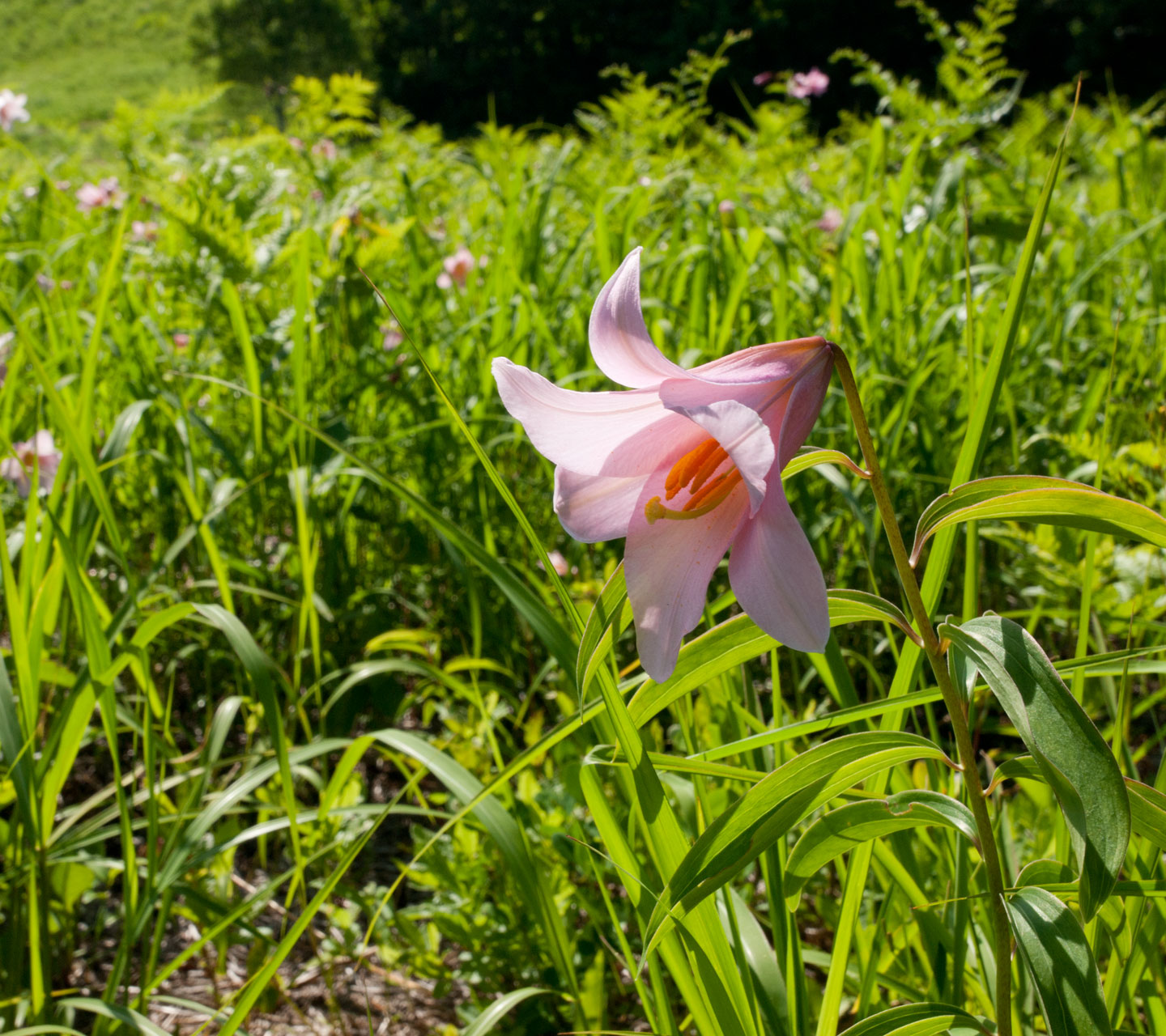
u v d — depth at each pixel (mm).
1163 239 4273
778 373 931
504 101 32750
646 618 917
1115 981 1213
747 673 1617
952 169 3924
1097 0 24531
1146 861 1180
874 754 1011
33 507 1826
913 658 1246
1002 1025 1047
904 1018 1044
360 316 3307
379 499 3158
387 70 33469
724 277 3699
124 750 2637
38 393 2719
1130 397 2957
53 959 1960
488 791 1215
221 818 2291
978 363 2752
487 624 2688
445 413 3100
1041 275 3809
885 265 3441
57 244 4402
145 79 38562
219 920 1869
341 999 2006
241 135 7613
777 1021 1315
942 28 5332
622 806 1828
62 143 7660
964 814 1018
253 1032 1918
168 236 3918
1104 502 865
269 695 1675
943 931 1330
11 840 1768
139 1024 1422
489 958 1774
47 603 1858
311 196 4863
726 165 6512
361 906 1970
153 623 1729
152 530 3131
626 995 1855
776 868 1361
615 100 7074
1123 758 1507
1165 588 1998
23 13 44531
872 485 967
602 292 893
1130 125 6004
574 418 943
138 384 3035
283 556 2824
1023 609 2812
